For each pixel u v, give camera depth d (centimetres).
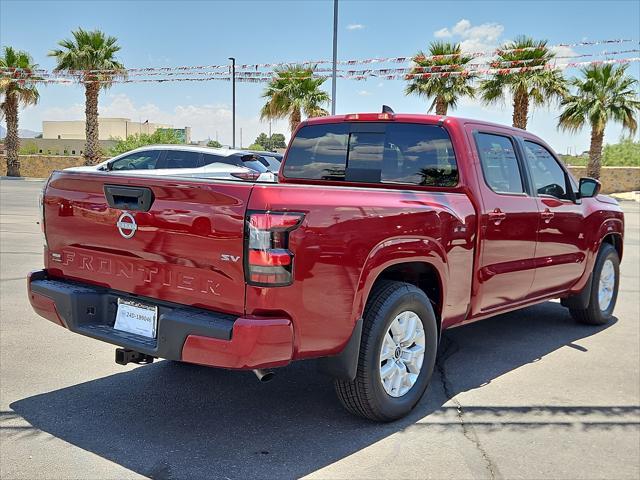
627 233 1633
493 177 480
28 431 371
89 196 376
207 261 326
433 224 402
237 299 320
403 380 402
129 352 366
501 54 2244
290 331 325
